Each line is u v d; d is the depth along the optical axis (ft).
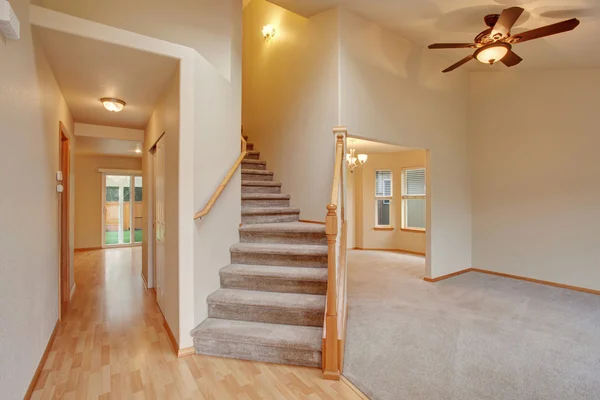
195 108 8.58
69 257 12.93
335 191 8.04
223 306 9.05
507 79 16.37
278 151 15.53
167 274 9.71
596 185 13.80
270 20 16.29
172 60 8.34
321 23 12.99
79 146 19.08
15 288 5.74
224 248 10.32
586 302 12.57
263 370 7.56
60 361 7.94
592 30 10.43
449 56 15.80
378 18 12.82
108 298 13.19
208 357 8.15
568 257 14.51
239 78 11.69
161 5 10.19
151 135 13.07
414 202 24.14
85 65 8.50
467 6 10.67
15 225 5.77
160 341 9.10
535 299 12.93
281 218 13.50
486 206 17.22
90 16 9.25
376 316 11.03
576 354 8.35
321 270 9.81
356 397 6.57
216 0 10.96
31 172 6.80
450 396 6.57
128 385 6.94
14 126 5.74
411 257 22.17
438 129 16.05
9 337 5.42
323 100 12.80
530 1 9.34
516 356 8.24
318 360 7.68
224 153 10.39
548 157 15.11
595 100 13.87
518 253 16.10
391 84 14.01
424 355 8.29
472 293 13.76
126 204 27.78
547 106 15.14
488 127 17.06
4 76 5.29
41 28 6.76
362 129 12.90
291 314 8.68
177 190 8.47
